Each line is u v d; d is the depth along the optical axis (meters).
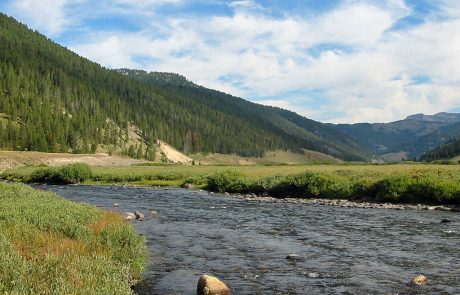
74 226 14.73
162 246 19.39
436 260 16.83
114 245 14.12
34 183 74.50
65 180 74.25
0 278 7.94
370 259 17.03
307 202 42.22
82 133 179.62
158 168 104.12
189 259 16.83
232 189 55.22
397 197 39.81
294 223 27.20
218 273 14.83
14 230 12.41
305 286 13.39
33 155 113.62
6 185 26.45
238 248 19.09
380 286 13.40
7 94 187.75
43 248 11.62
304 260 16.84
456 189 37.09
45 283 8.15
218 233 23.08
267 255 17.72
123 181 74.69
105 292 8.20
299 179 48.22
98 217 18.91
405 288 13.17
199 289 12.40
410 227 25.48
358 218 29.75
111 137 197.25
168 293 12.39
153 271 14.88
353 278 14.30
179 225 25.88
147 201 41.75
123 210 33.06
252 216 30.75
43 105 184.62
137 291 12.55
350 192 43.97
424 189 38.84
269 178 52.62
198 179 66.50
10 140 146.50
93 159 126.06
